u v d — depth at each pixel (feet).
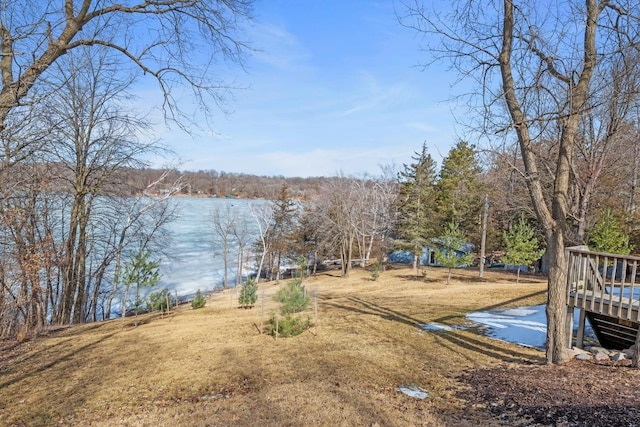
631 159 49.90
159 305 49.08
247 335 31.01
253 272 129.49
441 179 107.86
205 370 22.52
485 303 44.65
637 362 20.77
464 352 25.90
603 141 38.40
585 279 23.95
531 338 29.12
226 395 18.79
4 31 14.83
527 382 19.65
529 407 16.40
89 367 23.98
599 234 44.45
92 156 51.37
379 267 91.40
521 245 64.28
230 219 157.07
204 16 19.65
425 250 110.93
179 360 24.67
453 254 71.41
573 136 21.68
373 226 113.70
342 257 102.12
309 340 28.71
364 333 30.66
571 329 24.75
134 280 43.65
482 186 93.45
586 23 20.44
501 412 16.15
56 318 50.98
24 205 40.22
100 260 62.85
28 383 21.27
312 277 103.76
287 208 117.08
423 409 16.66
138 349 27.99
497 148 22.52
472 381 20.44
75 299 57.16
